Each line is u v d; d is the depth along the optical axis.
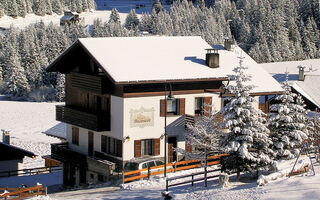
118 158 32.81
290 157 29.23
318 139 30.64
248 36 149.75
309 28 145.62
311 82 56.69
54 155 39.16
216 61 36.16
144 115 33.03
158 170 31.77
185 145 34.88
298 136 29.45
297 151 29.72
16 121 79.19
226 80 35.19
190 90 34.78
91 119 33.72
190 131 33.41
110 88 33.38
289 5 163.25
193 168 32.97
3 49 145.88
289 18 149.12
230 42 40.84
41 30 157.12
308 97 52.94
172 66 34.72
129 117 32.47
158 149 33.72
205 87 35.41
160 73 33.25
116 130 32.97
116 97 32.88
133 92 32.50
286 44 136.00
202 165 32.72
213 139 30.81
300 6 164.62
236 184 26.41
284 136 29.39
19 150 39.09
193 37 40.50
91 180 34.78
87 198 27.48
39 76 125.31
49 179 39.50
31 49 129.12
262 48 128.50
